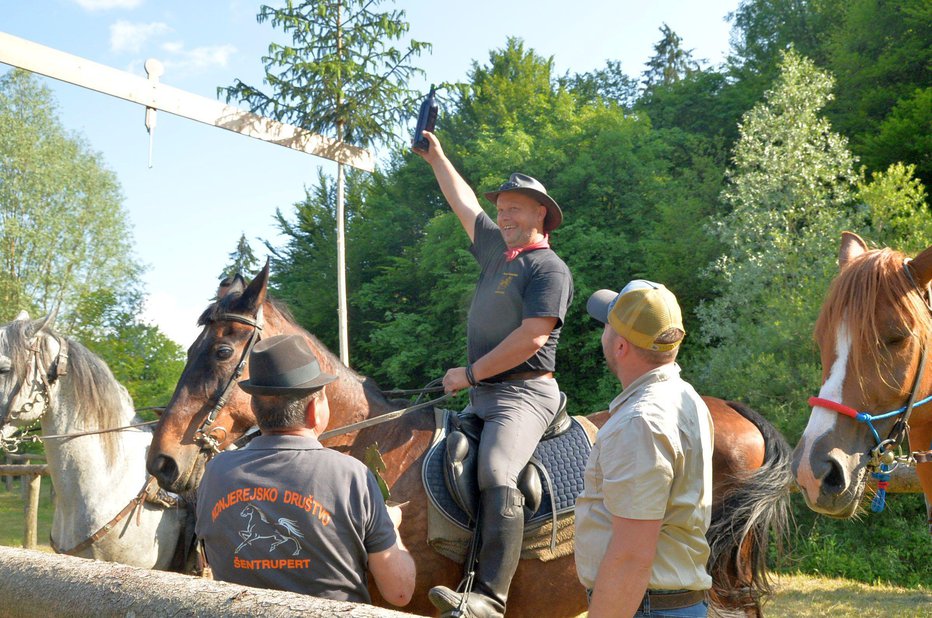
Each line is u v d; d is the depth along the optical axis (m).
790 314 13.79
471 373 2.96
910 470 4.26
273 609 1.52
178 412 3.11
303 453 2.08
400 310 25.50
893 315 2.48
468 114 27.59
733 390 13.70
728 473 3.23
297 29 10.15
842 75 22.66
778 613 6.84
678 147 24.97
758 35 30.48
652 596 1.89
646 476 1.75
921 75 21.12
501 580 2.78
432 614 3.08
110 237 28.64
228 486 2.05
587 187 22.30
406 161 27.30
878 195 14.73
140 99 4.61
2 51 4.09
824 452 2.43
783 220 16.00
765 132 17.02
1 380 4.41
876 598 7.60
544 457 3.07
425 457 3.10
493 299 3.10
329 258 27.69
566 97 25.95
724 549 3.12
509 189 3.11
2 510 18.00
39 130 28.53
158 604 1.68
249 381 2.15
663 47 43.88
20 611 2.02
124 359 26.62
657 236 20.56
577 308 20.20
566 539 3.00
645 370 1.96
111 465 4.46
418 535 2.98
